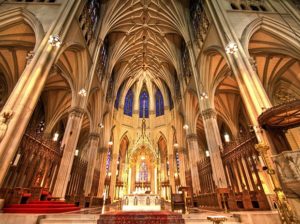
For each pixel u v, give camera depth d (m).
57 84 17.39
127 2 21.02
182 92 22.23
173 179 25.39
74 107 13.20
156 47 27.12
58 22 10.23
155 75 32.53
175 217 6.37
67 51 12.84
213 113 14.10
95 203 16.36
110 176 24.97
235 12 12.17
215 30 12.60
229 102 20.11
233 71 9.66
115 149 27.28
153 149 28.34
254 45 12.69
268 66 14.48
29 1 11.51
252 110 8.28
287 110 6.54
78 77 14.14
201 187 15.34
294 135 10.69
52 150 10.41
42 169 9.58
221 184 10.96
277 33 11.30
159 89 34.19
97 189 19.67
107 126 24.17
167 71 29.72
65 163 11.27
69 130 12.39
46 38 9.31
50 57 8.90
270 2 13.04
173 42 25.39
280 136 7.71
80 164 14.21
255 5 13.15
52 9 11.06
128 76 31.56
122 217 6.28
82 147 26.34
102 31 18.39
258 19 11.62
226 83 17.44
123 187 25.73
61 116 19.81
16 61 13.72
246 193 8.41
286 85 15.16
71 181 12.55
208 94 14.93
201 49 15.48
